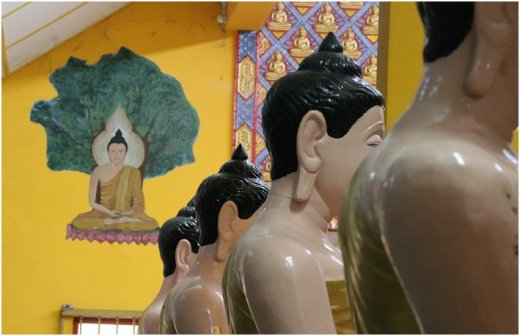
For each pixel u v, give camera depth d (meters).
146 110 17.53
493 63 2.98
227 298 4.66
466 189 2.77
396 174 2.84
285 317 4.37
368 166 3.00
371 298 2.98
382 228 2.85
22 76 17.50
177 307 6.07
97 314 16.94
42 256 17.16
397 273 2.84
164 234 8.06
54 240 17.22
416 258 2.79
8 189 17.27
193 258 7.92
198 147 17.44
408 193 2.80
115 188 17.39
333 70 4.79
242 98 17.31
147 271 17.23
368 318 3.01
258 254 4.48
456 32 3.03
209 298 6.01
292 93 4.70
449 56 3.05
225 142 17.41
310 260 4.49
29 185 17.33
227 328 6.04
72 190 17.38
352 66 4.82
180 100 17.50
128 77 17.58
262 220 4.72
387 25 6.16
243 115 17.30
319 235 4.66
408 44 6.09
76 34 17.59
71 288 17.11
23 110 17.45
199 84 17.50
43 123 17.47
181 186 17.42
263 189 5.97
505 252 2.76
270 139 4.77
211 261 6.10
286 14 17.20
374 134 4.73
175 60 17.61
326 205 4.71
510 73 3.01
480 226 2.75
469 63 3.02
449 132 2.95
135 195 17.41
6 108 17.39
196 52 17.55
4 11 14.55
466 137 2.94
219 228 5.97
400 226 2.81
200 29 17.59
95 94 17.56
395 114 6.06
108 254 17.23
